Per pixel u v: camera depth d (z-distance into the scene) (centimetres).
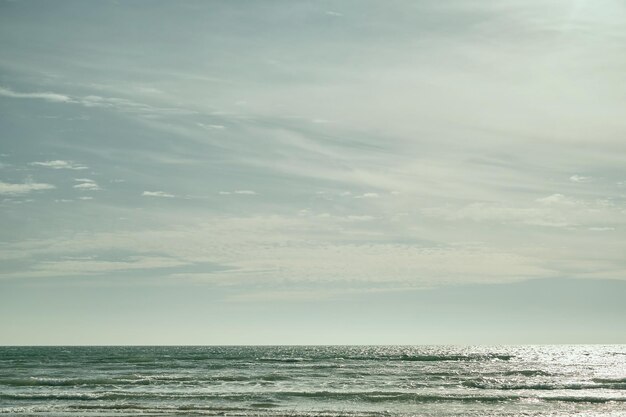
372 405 3756
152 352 14150
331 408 3600
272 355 11888
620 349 19925
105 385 4938
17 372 6488
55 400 3947
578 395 4303
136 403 3778
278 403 3794
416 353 14250
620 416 3359
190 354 12394
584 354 13875
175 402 3822
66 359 9538
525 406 3769
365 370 6919
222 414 3303
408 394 4181
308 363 8469
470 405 3797
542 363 9150
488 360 10181
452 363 8850
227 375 5928
